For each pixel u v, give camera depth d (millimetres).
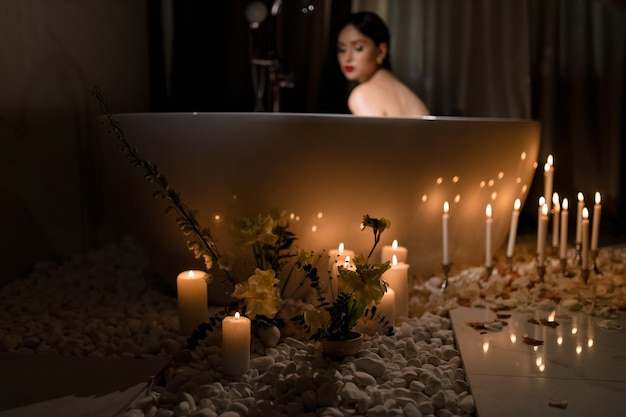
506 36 3029
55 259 2496
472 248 2303
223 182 1878
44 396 1331
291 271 1776
